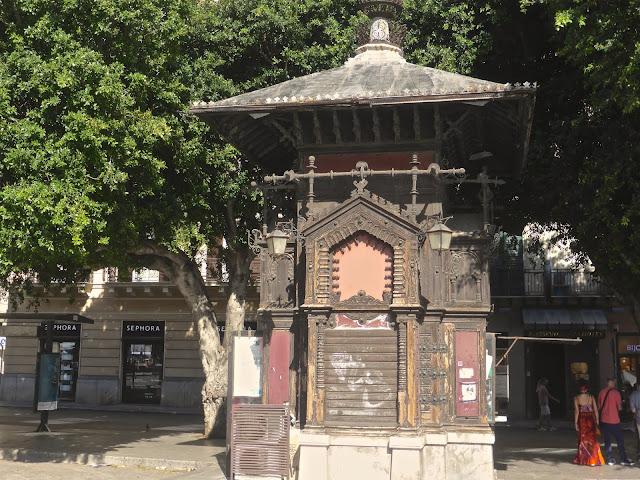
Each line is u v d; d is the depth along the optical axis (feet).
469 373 39.22
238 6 61.82
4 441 58.59
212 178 59.06
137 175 51.34
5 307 114.32
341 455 37.37
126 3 49.57
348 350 38.45
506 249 90.89
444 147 42.39
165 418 92.38
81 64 45.91
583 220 57.16
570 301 93.35
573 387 93.66
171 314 109.50
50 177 45.44
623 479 42.98
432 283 39.32
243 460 38.11
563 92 59.00
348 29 61.87
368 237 39.06
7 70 47.01
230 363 42.47
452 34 61.46
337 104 38.47
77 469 47.11
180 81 57.41
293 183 42.47
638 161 51.83
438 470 37.52
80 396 111.24
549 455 55.31
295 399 39.91
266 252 41.70
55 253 46.34
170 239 56.39
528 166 58.70
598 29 44.29
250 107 39.50
